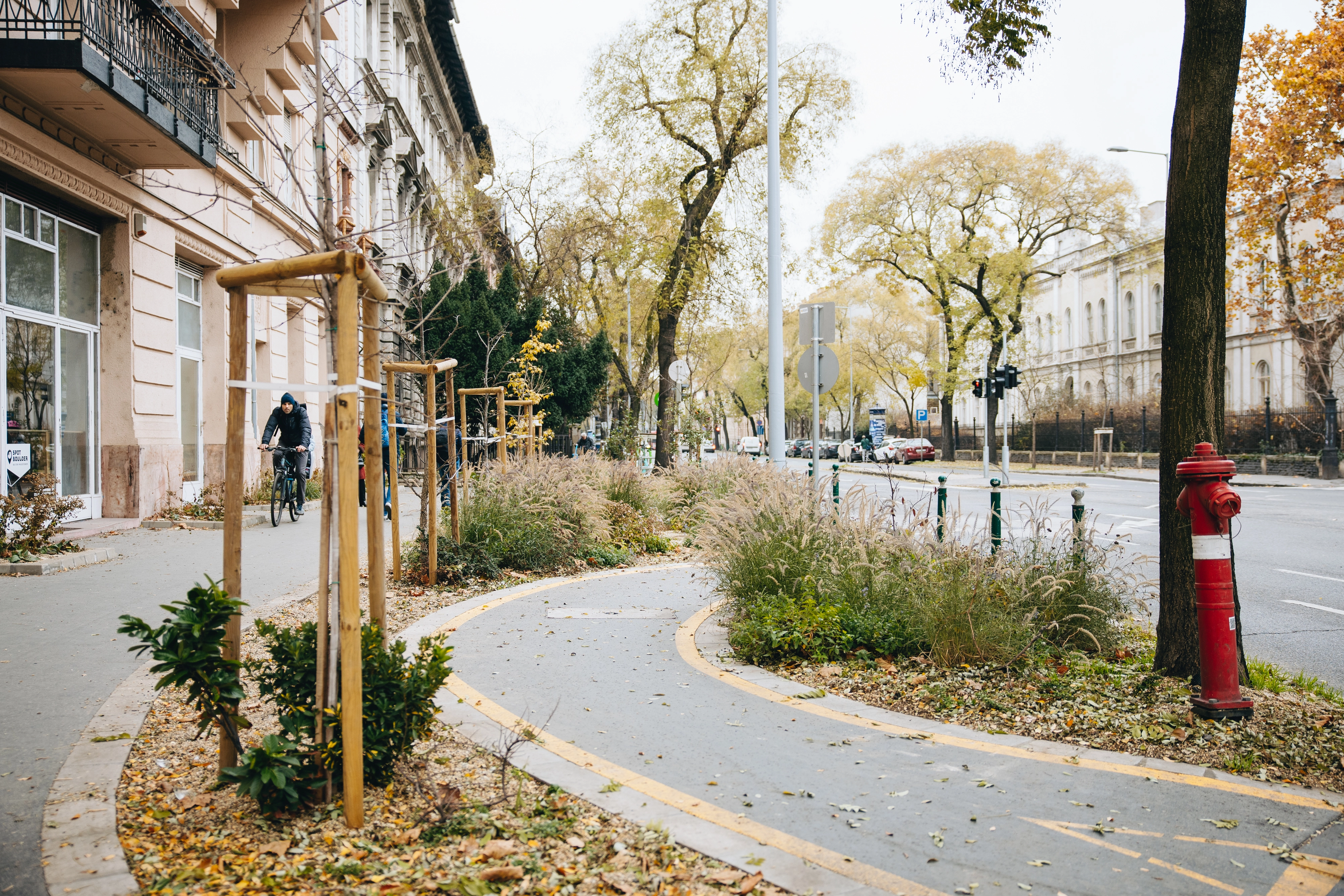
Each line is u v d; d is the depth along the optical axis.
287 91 17.73
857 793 4.25
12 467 11.27
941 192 45.22
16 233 11.62
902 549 7.30
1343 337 33.25
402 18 32.25
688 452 25.34
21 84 10.44
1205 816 4.01
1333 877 3.46
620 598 9.37
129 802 3.73
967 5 7.37
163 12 12.17
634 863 3.43
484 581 10.02
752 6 22.12
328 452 3.85
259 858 3.24
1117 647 6.91
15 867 3.14
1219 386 5.93
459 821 3.63
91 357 13.34
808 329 12.66
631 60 22.56
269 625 3.89
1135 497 24.44
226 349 17.34
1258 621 8.77
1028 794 4.25
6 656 6.00
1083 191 43.53
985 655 6.40
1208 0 5.71
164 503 14.31
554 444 25.97
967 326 47.03
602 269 30.48
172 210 14.79
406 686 3.89
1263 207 27.19
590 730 5.13
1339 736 4.98
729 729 5.20
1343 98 24.34
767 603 7.25
